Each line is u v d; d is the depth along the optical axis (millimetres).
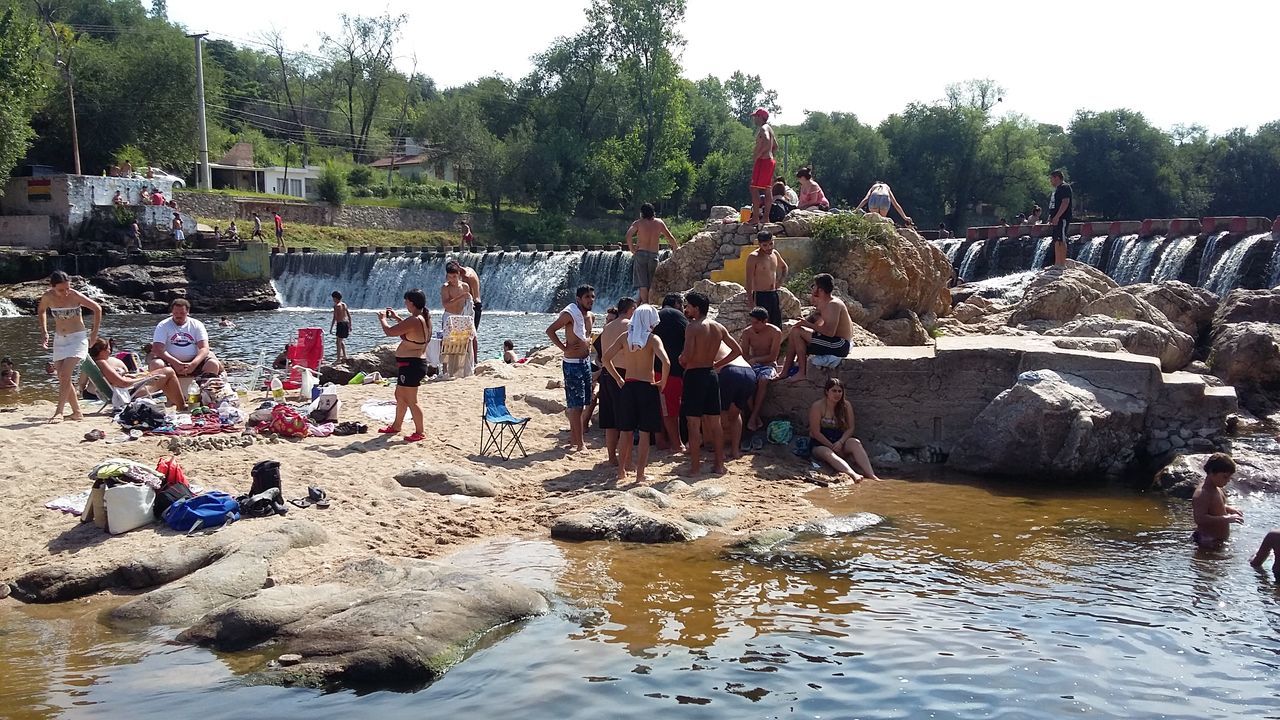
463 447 11055
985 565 7746
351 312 41938
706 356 10375
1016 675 5602
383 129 102062
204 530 8078
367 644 5676
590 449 11328
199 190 58656
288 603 6297
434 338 15852
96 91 59188
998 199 84875
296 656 5711
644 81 71125
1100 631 6293
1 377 18172
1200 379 11602
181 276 44188
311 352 15797
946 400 11828
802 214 18219
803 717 5074
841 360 11953
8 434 10773
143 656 5883
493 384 14461
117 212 46906
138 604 6625
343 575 7027
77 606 6848
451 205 72562
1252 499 9781
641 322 9898
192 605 6543
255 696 5312
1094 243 28344
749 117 117250
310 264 46781
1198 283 25531
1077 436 10695
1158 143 83938
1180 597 6973
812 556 7941
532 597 6605
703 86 102625
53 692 5367
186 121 64438
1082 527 8945
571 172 72938
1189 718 5078
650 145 72875
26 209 46250
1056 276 18516
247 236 55562
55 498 8648
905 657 5852
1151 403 11312
